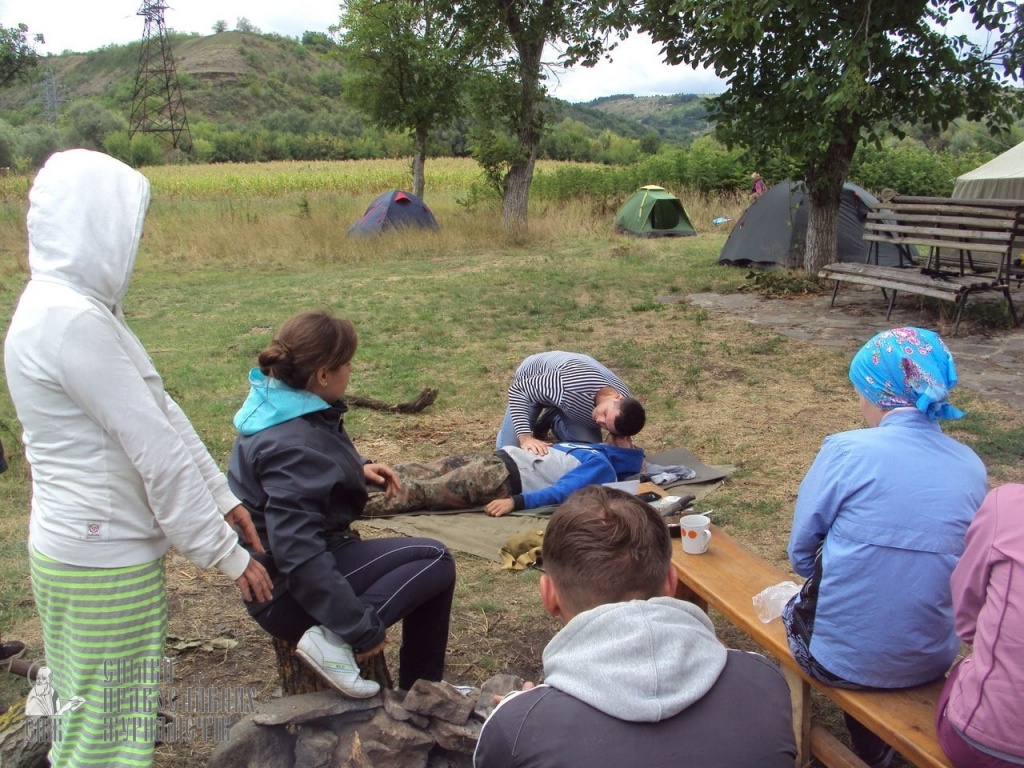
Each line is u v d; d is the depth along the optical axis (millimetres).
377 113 19609
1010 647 1887
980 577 1972
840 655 2393
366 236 17312
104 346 1984
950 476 2305
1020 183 13234
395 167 48438
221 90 150000
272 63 169875
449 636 3654
